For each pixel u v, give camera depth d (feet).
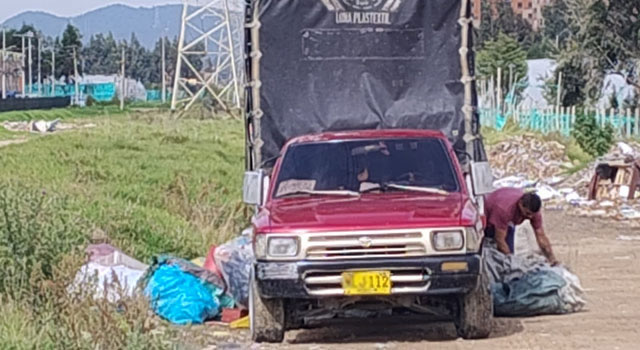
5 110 233.55
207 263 35.55
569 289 34.32
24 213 33.96
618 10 139.64
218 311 34.27
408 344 29.78
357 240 28.25
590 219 69.05
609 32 140.46
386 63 37.37
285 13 37.22
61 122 181.06
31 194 35.96
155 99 366.02
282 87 37.29
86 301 28.89
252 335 30.50
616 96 144.05
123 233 45.03
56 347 25.98
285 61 37.32
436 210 29.17
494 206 35.81
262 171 33.22
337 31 37.29
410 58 37.42
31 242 33.35
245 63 37.58
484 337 29.94
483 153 37.52
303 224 28.68
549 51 173.06
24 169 70.59
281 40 37.27
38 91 361.71
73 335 26.14
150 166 78.79
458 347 28.89
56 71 388.37
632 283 41.34
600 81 143.64
